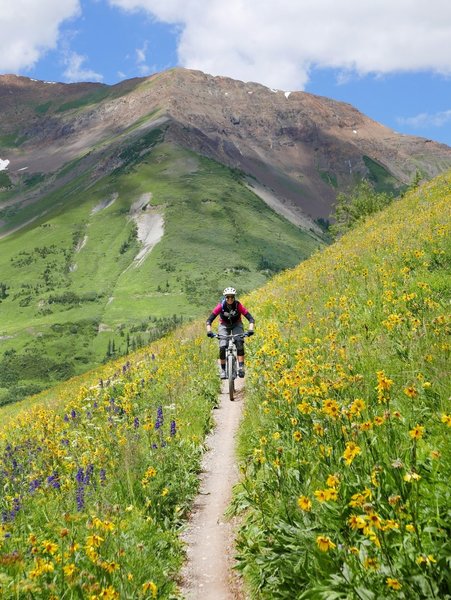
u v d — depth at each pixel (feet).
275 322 53.26
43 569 14.92
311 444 19.80
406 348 26.16
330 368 26.68
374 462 15.51
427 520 13.21
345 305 41.42
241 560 18.01
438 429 17.22
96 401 50.11
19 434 50.98
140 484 24.70
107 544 17.58
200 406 39.86
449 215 59.67
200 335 71.51
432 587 11.44
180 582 18.71
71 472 28.37
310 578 13.89
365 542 13.12
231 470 28.58
